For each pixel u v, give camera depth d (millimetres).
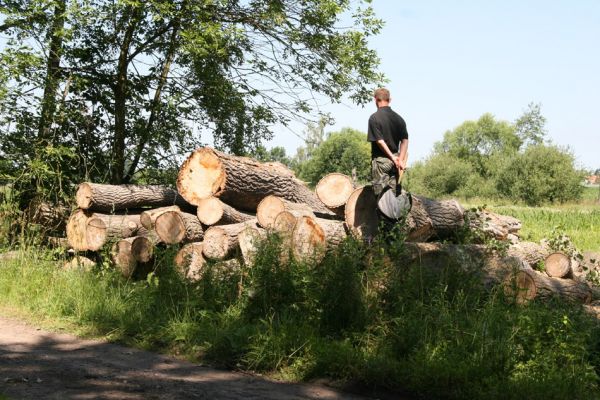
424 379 5555
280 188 10266
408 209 7953
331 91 14773
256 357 6328
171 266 8672
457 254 7699
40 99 12234
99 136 13820
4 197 11562
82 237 10438
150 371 6055
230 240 8820
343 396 5531
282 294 7434
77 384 5434
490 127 99000
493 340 6008
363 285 7172
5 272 9656
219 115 15070
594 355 5992
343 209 8875
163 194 11258
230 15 13930
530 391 5227
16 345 6836
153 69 14258
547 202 49875
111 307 8062
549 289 7785
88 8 12242
